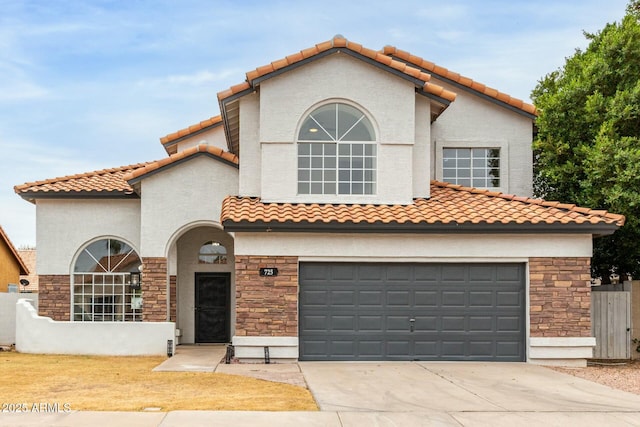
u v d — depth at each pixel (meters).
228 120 18.33
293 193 16.69
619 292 17.19
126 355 16.61
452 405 10.66
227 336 20.30
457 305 15.84
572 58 19.80
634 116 16.73
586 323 15.61
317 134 16.98
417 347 15.75
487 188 20.34
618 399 11.34
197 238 20.42
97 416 9.46
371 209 16.20
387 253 15.70
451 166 20.44
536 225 15.31
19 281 34.16
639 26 17.44
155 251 18.33
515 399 11.23
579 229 15.37
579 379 13.45
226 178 18.55
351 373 13.77
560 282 15.66
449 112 20.38
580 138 18.08
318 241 15.59
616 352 17.03
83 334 16.81
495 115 20.42
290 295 15.45
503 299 15.88
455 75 20.23
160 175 18.50
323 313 15.68
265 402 10.65
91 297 19.92
